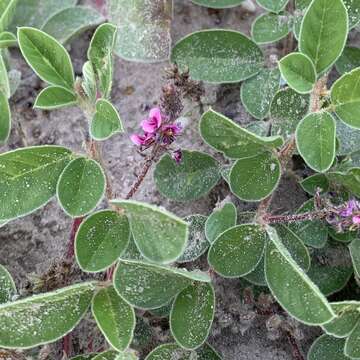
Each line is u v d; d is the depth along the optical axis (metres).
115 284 0.14
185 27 0.20
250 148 0.15
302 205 0.17
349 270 0.16
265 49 0.20
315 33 0.14
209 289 0.14
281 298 0.14
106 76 0.15
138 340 0.16
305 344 0.17
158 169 0.17
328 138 0.14
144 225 0.13
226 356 0.17
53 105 0.15
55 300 0.14
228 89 0.19
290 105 0.17
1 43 0.17
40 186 0.15
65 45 0.20
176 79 0.17
